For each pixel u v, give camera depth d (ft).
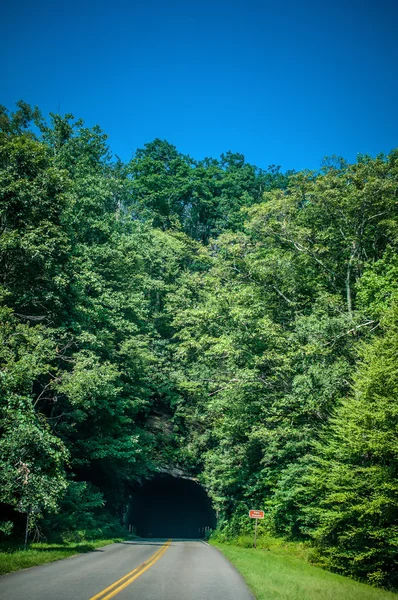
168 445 147.23
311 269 114.21
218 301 111.75
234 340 98.84
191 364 144.46
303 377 80.23
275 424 94.27
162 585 36.55
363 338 86.94
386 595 42.68
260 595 33.83
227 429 105.29
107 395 91.45
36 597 29.32
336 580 50.78
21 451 55.83
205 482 135.64
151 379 141.59
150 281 147.95
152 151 271.08
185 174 251.19
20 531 65.77
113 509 132.26
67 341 86.22
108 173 149.48
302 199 116.16
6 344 65.57
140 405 124.77
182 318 137.08
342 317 87.97
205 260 188.24
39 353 67.77
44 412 96.48
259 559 62.59
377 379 57.06
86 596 30.07
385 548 53.83
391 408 53.88
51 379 86.99
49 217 80.43
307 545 77.10
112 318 106.32
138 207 208.33
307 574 51.29
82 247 105.19
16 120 111.14
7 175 75.10
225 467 109.60
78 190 107.55
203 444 139.85
